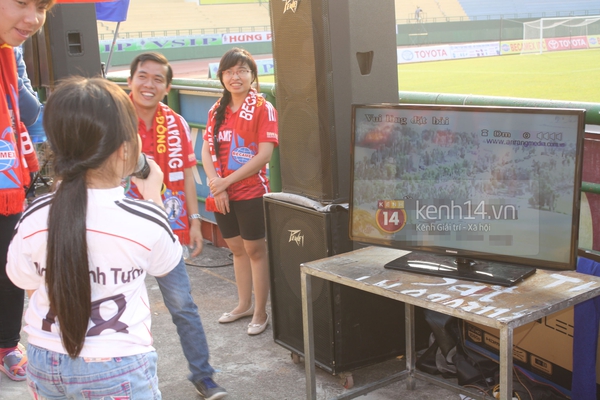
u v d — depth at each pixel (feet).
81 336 4.78
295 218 9.82
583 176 8.86
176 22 130.72
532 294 6.70
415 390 9.70
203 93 16.49
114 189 5.08
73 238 4.73
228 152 11.48
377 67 9.27
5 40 8.96
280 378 10.17
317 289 9.57
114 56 88.28
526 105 9.22
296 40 9.16
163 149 10.05
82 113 4.77
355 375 10.25
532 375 9.20
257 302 11.80
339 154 9.14
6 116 9.12
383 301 9.70
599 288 6.84
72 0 16.93
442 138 7.38
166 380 10.27
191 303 9.07
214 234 17.40
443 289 6.93
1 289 10.02
